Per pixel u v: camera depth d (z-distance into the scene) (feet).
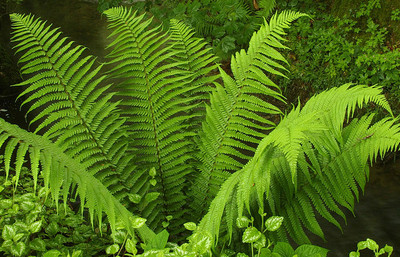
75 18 28.14
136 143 7.57
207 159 7.49
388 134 6.01
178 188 7.76
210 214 5.75
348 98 6.00
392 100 14.44
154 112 7.50
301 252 5.19
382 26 16.24
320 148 6.40
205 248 4.95
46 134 6.66
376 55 15.07
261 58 7.30
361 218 11.33
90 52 22.26
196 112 7.86
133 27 7.75
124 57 7.45
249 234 5.26
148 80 7.42
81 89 7.01
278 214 6.64
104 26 26.53
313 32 17.38
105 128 7.13
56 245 6.36
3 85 16.85
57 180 5.02
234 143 7.23
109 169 7.17
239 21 18.29
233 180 5.80
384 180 12.69
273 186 6.46
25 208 6.64
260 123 15.60
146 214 7.30
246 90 7.24
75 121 6.86
